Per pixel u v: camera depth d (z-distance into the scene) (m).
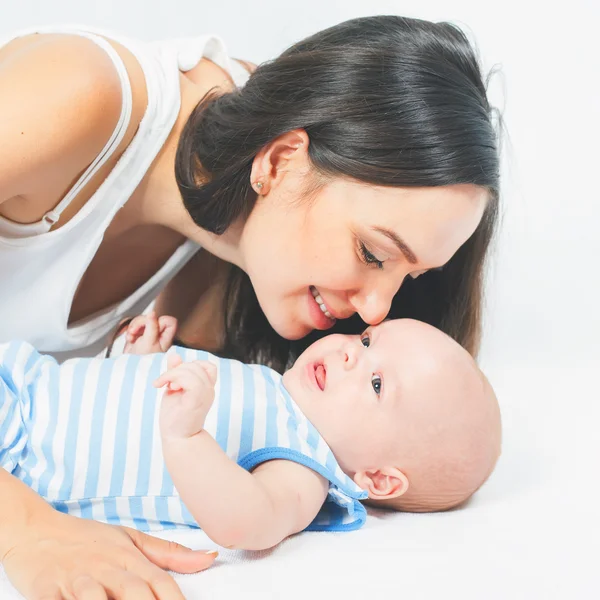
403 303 1.69
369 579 1.13
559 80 2.71
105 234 1.57
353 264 1.37
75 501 1.29
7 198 1.30
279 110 1.38
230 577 1.12
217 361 1.42
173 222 1.57
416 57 1.37
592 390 2.06
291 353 1.78
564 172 2.72
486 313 2.08
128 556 1.05
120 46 1.45
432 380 1.39
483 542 1.25
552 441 1.70
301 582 1.11
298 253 1.40
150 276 1.71
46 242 1.43
